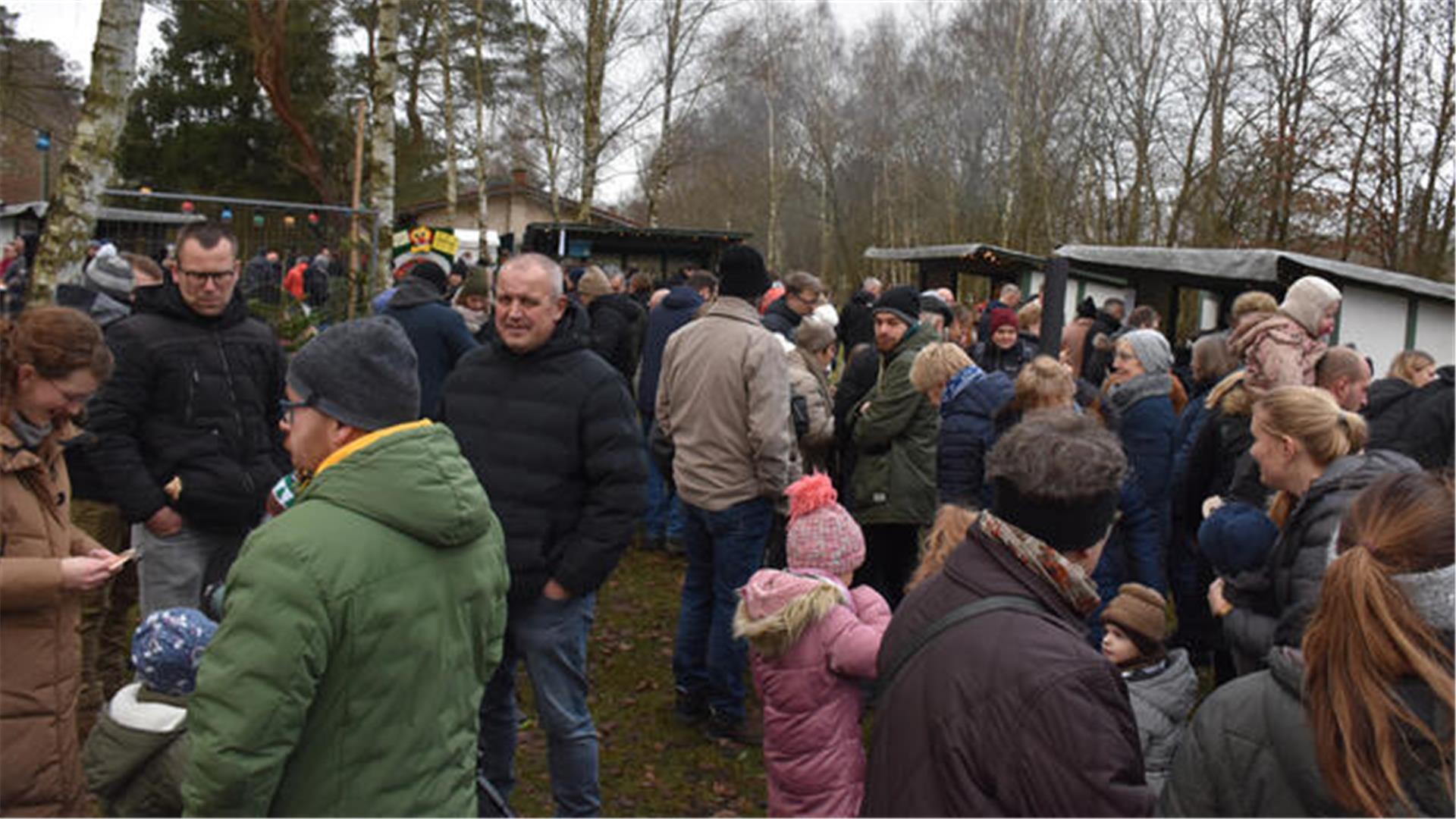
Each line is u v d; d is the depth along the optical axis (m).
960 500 4.25
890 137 35.91
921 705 1.69
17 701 2.50
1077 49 29.50
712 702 4.33
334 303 7.45
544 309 3.21
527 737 4.30
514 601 3.22
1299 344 3.87
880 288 9.62
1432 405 4.91
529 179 32.22
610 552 3.18
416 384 2.05
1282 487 2.87
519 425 3.23
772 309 6.43
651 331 6.92
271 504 3.43
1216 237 22.94
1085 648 1.66
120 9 4.52
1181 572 4.96
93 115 4.52
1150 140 27.17
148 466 3.60
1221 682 4.84
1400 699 1.59
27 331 2.55
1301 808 1.71
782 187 34.88
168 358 3.59
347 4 23.84
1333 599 1.66
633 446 3.25
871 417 4.66
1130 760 1.62
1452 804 1.57
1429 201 18.44
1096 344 7.72
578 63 21.19
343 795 1.86
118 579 4.13
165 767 2.25
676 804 3.79
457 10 22.33
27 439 2.62
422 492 1.92
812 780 2.90
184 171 27.67
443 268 6.11
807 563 3.21
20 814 2.51
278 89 21.95
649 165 25.03
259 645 1.77
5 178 20.11
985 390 4.27
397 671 1.88
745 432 4.12
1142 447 4.66
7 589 2.45
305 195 27.83
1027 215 28.81
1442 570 1.62
